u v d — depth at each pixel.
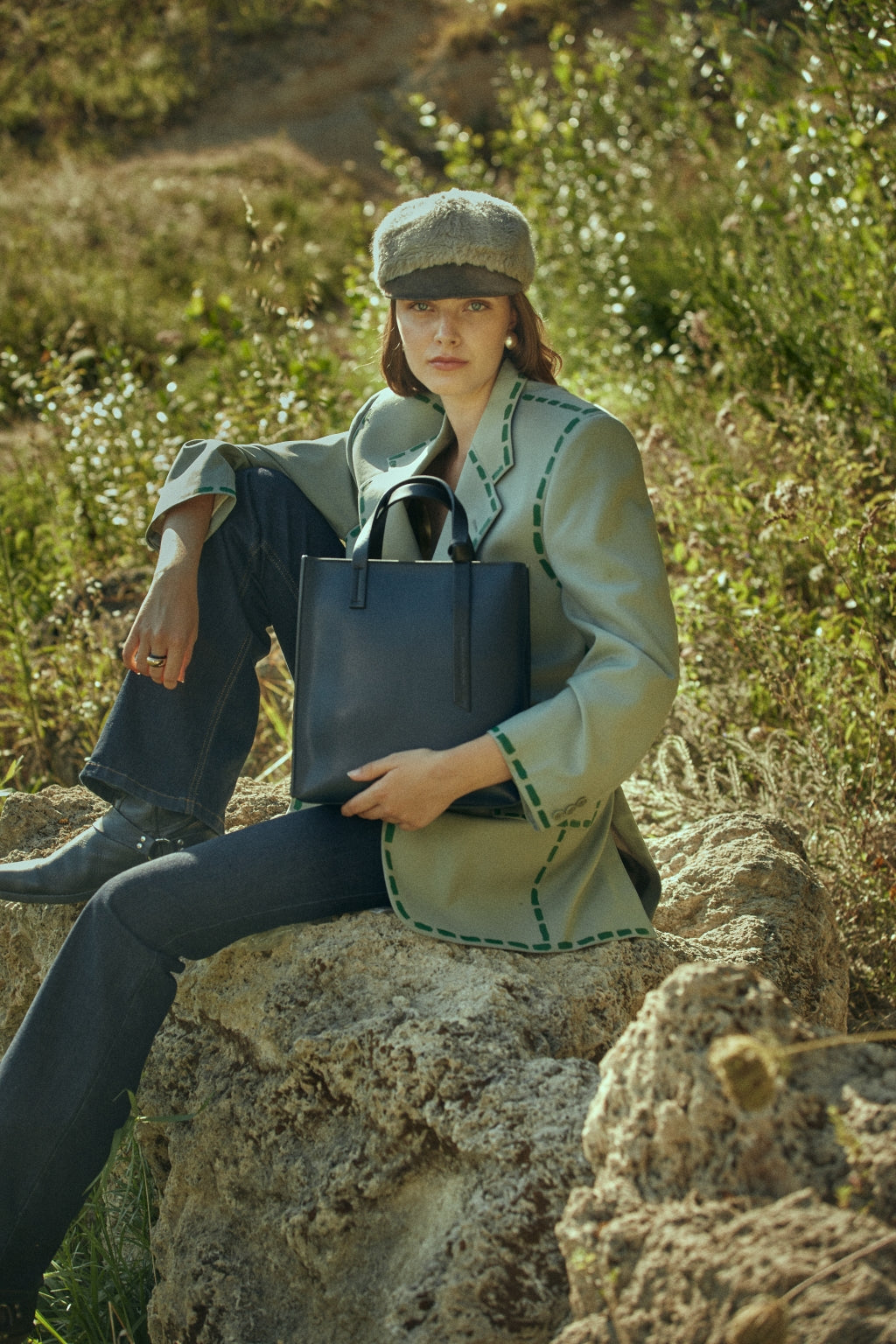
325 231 11.01
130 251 10.66
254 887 2.00
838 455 4.09
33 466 6.08
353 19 14.87
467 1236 1.58
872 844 3.04
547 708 1.93
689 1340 1.23
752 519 4.10
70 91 14.23
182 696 2.29
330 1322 1.76
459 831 2.06
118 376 6.70
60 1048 1.92
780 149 5.47
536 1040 1.87
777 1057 1.33
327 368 5.80
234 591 2.37
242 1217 1.95
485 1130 1.67
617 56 8.55
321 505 2.49
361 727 1.97
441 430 2.30
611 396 5.94
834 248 4.95
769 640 3.55
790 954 2.52
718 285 5.54
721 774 3.37
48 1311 2.18
